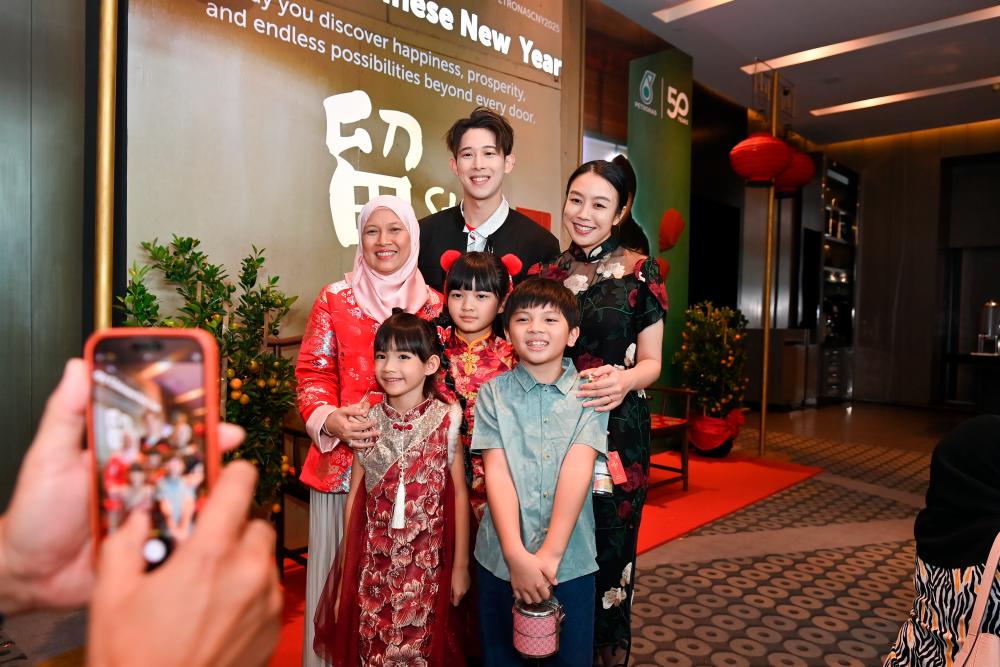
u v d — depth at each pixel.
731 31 5.61
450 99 3.45
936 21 5.43
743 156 4.87
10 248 2.46
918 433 6.86
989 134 8.43
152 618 0.32
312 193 2.92
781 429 6.98
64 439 0.46
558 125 4.12
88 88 2.39
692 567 3.02
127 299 2.22
